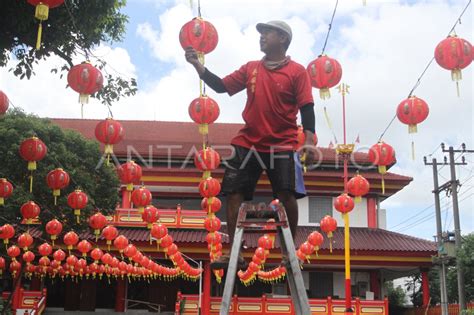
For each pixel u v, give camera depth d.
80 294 32.56
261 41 6.21
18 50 11.07
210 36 8.34
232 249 5.49
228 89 6.31
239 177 6.11
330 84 8.92
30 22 10.04
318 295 32.28
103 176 23.00
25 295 27.83
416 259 29.36
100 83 9.23
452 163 29.23
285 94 6.02
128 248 21.80
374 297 32.19
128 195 31.98
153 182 32.28
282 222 5.61
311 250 19.44
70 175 20.25
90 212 21.36
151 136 36.62
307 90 5.98
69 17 10.23
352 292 32.50
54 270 27.08
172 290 32.84
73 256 24.83
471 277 28.00
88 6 10.30
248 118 6.11
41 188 19.17
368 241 30.50
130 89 12.09
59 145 20.33
